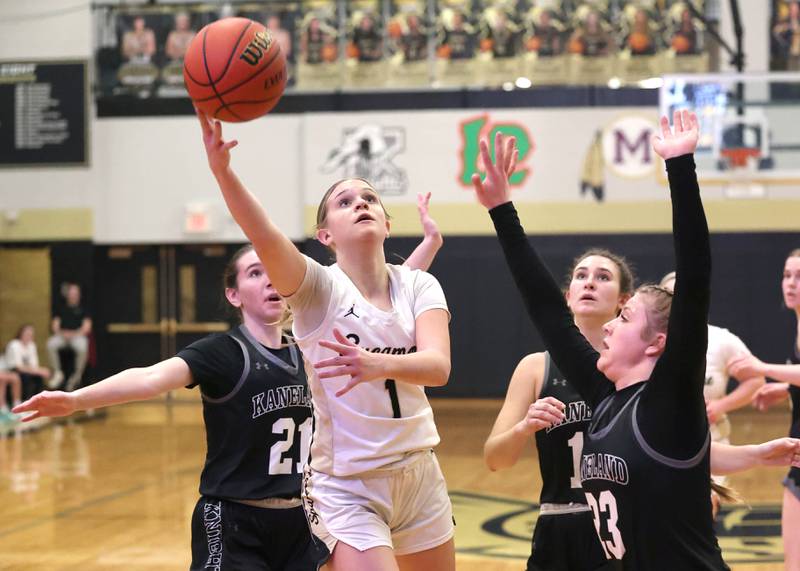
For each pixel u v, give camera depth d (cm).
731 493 351
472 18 1812
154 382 388
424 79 1823
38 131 1903
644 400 286
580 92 1794
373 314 334
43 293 1900
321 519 337
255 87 330
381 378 302
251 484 399
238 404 404
